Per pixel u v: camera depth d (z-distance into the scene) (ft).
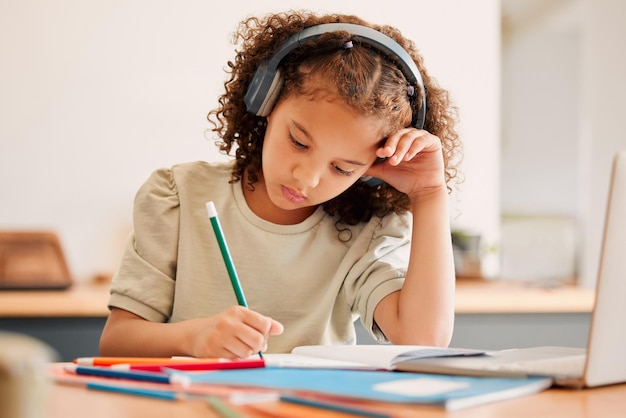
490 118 10.18
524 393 2.56
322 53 3.80
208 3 9.43
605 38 10.71
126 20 9.27
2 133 9.04
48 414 2.17
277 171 3.79
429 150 4.11
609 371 2.72
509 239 10.80
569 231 10.92
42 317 7.28
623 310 2.70
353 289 4.32
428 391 2.42
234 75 4.55
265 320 3.19
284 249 4.32
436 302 3.97
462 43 10.11
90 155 9.20
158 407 2.27
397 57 3.97
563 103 11.03
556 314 8.18
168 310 4.19
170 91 9.37
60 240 8.59
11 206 9.05
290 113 3.74
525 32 11.00
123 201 9.27
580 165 10.90
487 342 8.04
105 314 7.38
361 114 3.67
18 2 9.07
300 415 2.16
